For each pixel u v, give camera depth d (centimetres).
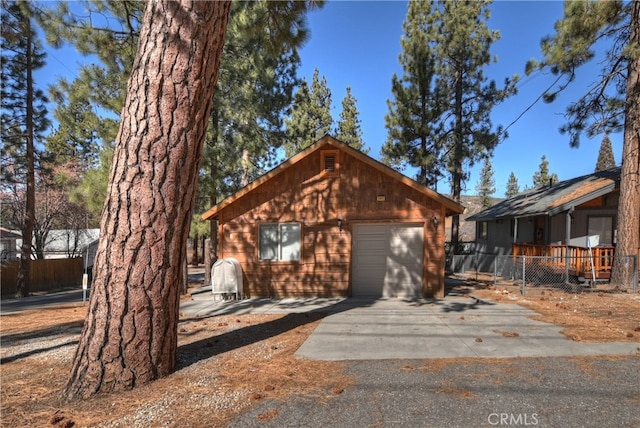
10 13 848
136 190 366
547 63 1041
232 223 1039
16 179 1741
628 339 531
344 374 404
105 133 956
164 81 370
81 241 2523
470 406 323
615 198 1230
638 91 969
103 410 324
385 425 292
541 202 1409
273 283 1020
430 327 627
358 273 1010
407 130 1666
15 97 1605
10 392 369
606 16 952
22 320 810
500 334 572
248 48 1137
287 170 1027
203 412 318
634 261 992
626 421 295
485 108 1603
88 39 840
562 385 365
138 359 372
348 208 1005
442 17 1612
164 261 383
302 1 594
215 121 1252
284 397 346
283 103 1437
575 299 882
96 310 364
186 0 373
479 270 1775
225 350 503
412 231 998
